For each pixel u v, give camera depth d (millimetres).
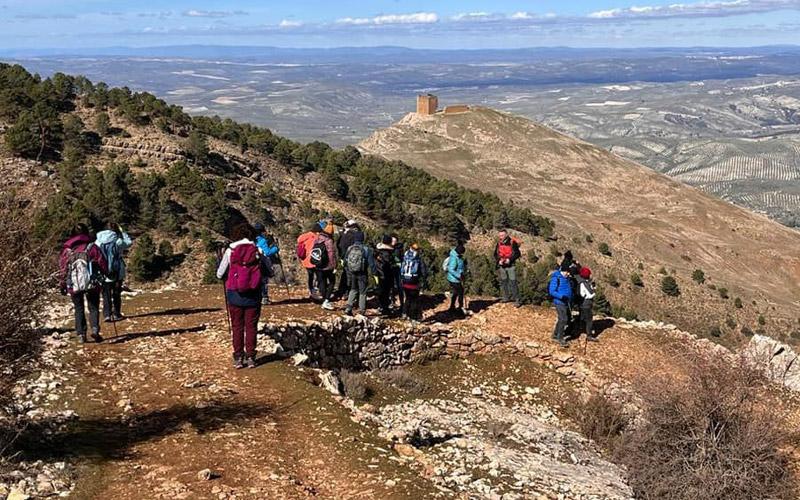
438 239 75750
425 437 12242
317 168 80375
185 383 11641
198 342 14242
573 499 10297
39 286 8305
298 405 11023
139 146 59188
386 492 8227
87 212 44062
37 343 8516
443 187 89375
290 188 69875
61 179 48312
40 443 8844
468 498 8648
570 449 14172
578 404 17172
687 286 98250
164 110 67875
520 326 20922
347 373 15484
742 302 98938
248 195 60406
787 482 13305
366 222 68812
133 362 12773
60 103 61531
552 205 162500
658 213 168625
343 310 18469
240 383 11844
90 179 48875
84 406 10445
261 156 74312
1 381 8164
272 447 9383
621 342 20625
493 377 18672
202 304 18266
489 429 14055
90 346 13586
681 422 13695
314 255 18031
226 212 54031
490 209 91688
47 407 10242
